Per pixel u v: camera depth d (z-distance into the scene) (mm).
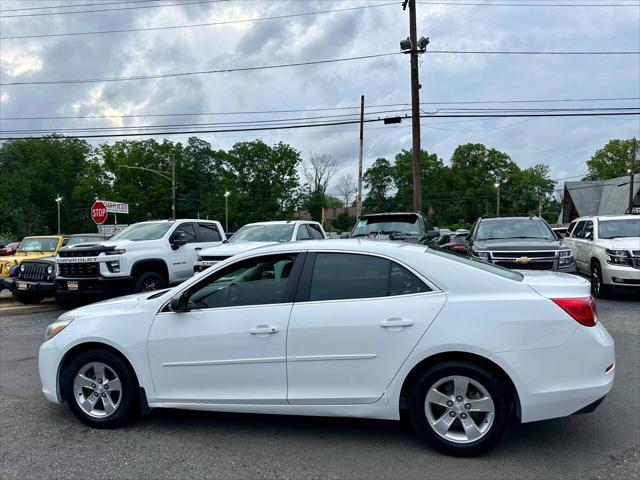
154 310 3975
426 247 4043
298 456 3471
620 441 3654
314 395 3582
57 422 4184
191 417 4246
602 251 10148
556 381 3316
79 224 77750
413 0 17297
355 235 11375
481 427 3391
